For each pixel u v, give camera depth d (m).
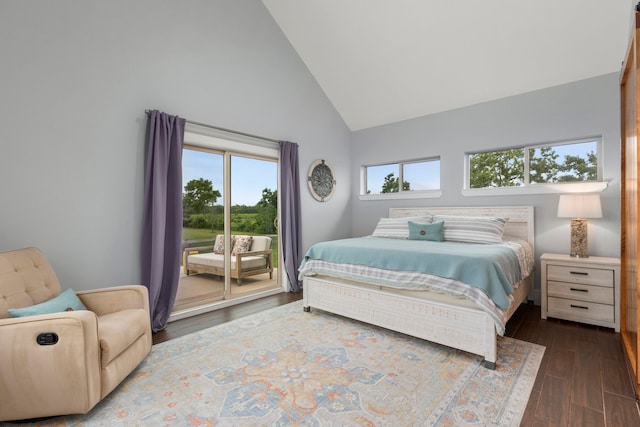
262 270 4.39
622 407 1.74
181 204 3.18
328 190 5.11
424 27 3.61
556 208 3.58
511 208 3.83
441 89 4.21
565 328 2.90
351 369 2.18
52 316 1.67
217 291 3.76
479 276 2.27
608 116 3.27
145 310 2.37
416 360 2.30
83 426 1.65
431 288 2.47
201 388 1.97
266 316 3.34
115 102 2.83
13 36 2.32
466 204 4.28
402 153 4.94
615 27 2.94
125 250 2.91
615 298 2.81
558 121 3.57
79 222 2.64
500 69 3.68
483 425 1.60
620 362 2.25
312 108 4.85
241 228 4.06
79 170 2.63
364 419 1.66
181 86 3.30
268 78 4.20
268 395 1.88
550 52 3.32
